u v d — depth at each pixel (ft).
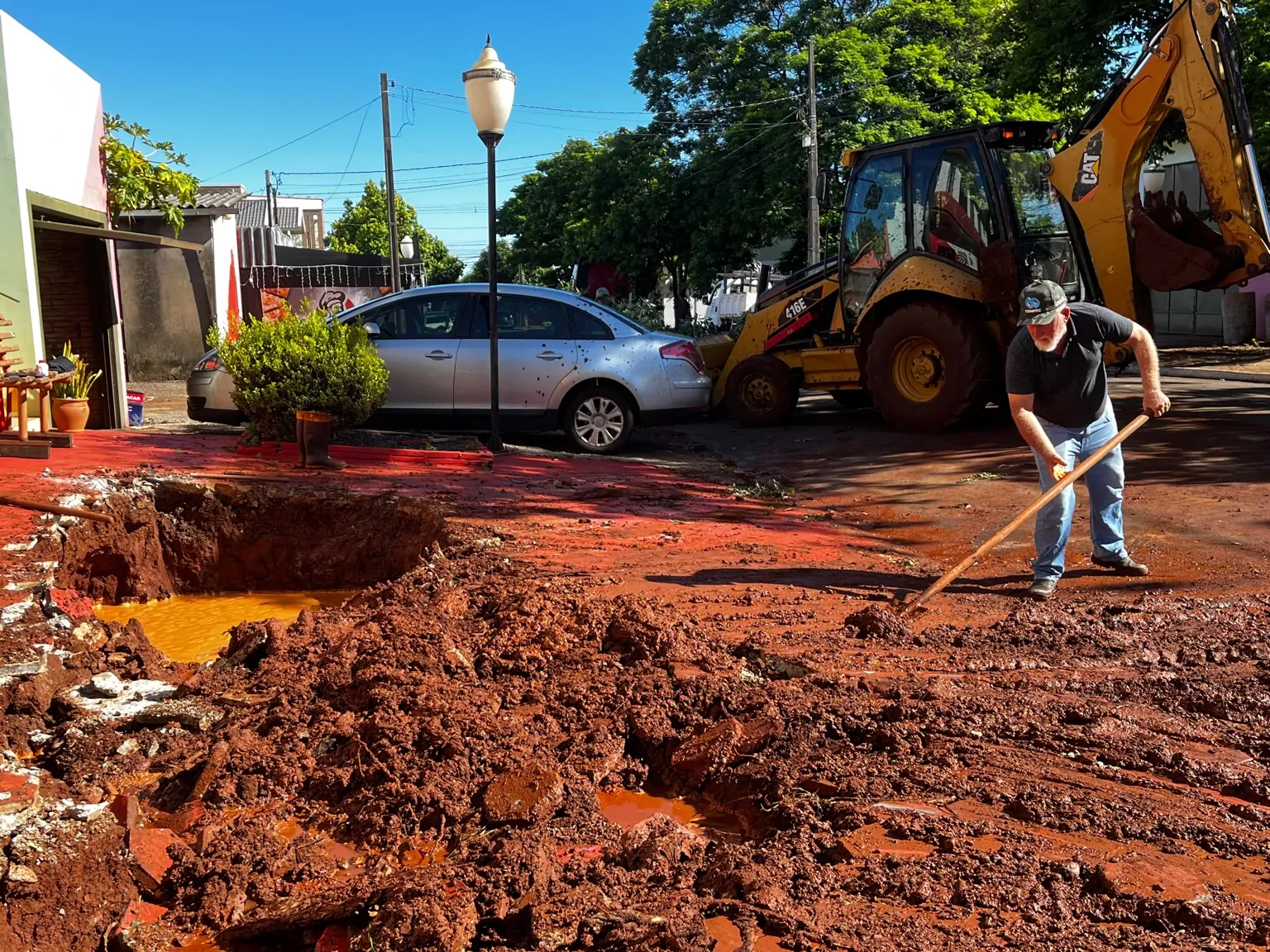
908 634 15.64
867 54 93.86
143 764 13.07
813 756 11.76
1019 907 8.70
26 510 22.82
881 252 40.34
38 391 31.60
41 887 9.97
